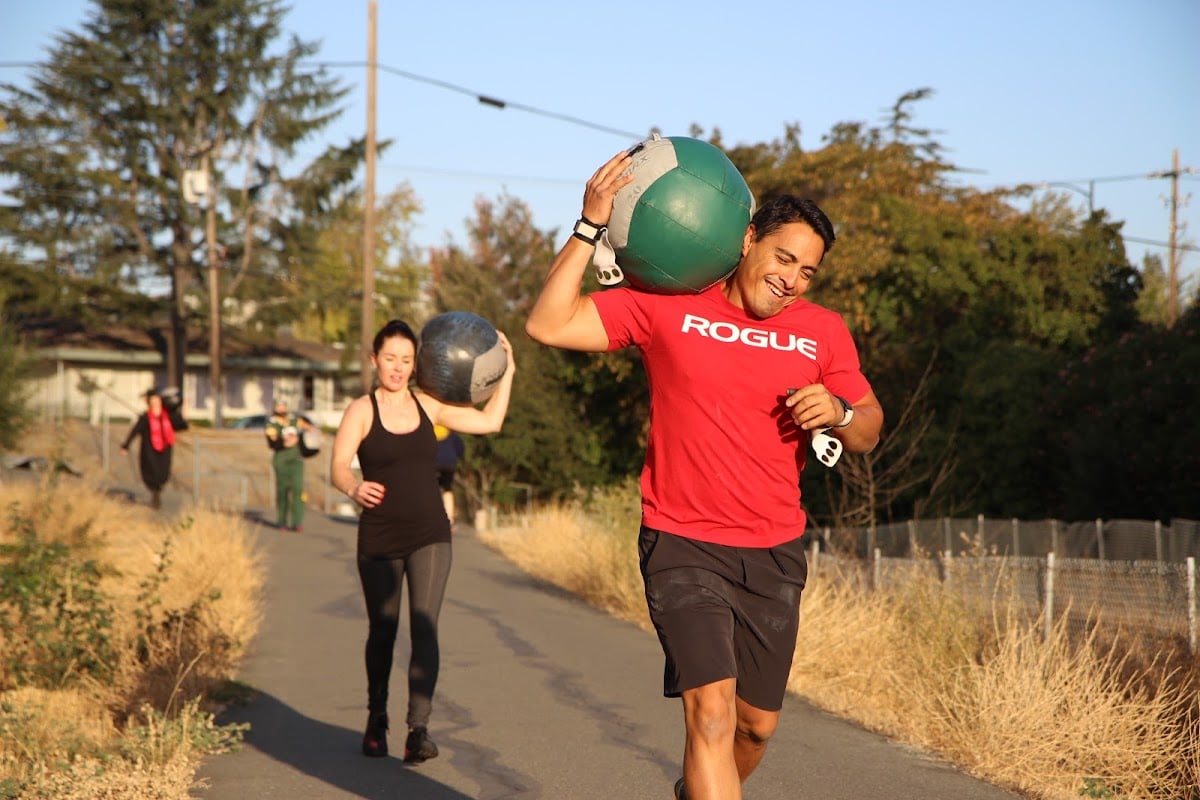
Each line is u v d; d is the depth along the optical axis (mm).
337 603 12023
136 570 12156
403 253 63500
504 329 31781
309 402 59969
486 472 30641
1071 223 32406
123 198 51000
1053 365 24672
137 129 51781
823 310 4074
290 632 10367
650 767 6215
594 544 13773
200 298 53281
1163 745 6473
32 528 10438
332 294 56250
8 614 8406
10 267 48781
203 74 52656
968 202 32688
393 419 6266
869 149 29578
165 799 5398
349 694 7980
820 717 7496
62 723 6383
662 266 3838
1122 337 23734
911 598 9172
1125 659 7051
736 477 3855
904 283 27844
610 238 3871
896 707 7816
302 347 61344
